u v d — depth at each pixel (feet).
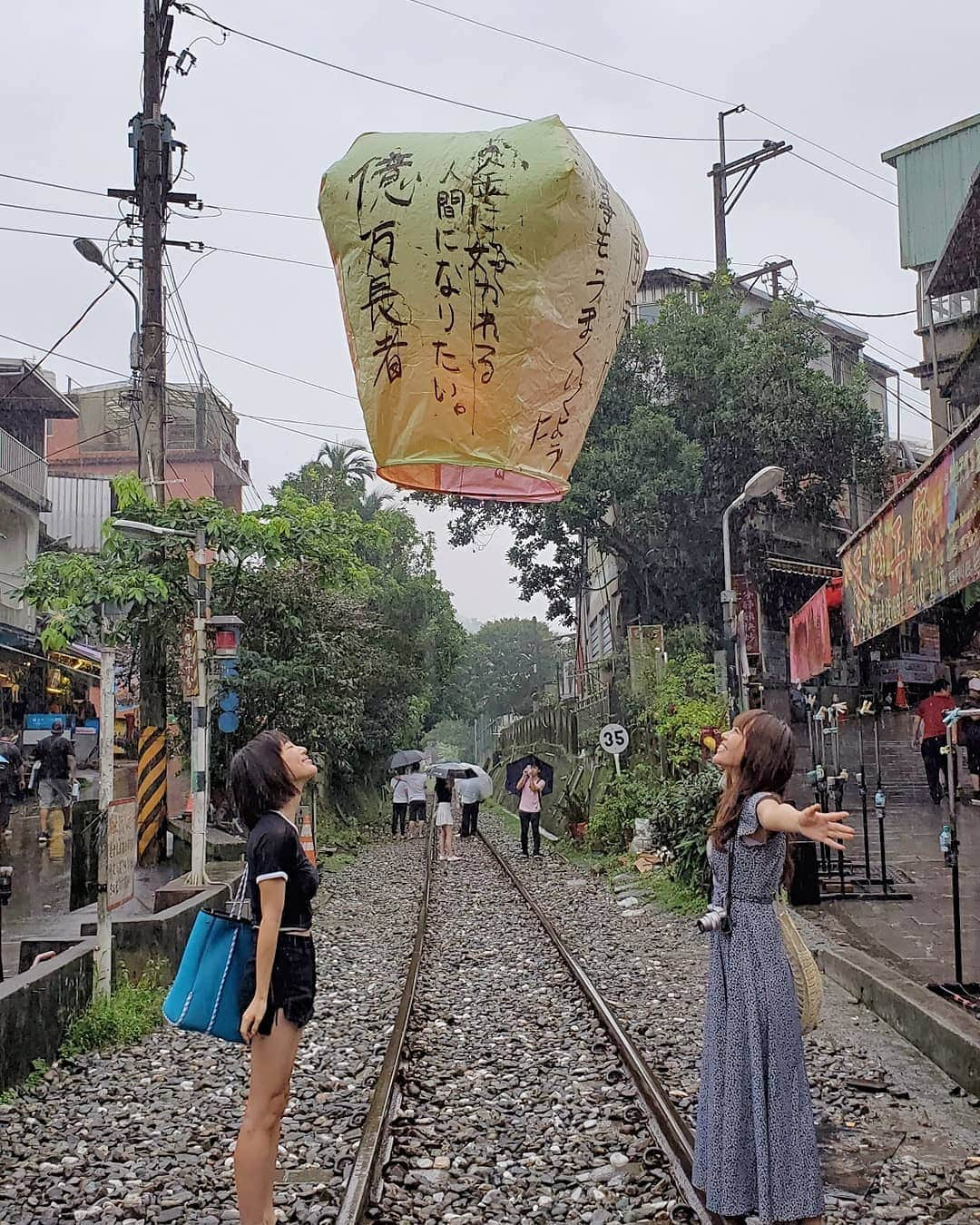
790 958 14.83
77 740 103.60
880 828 41.65
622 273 17.04
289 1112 21.15
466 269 16.17
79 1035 25.21
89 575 50.16
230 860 49.42
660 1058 24.43
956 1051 21.54
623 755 76.69
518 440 16.70
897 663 80.84
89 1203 17.01
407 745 119.24
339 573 61.41
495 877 62.08
